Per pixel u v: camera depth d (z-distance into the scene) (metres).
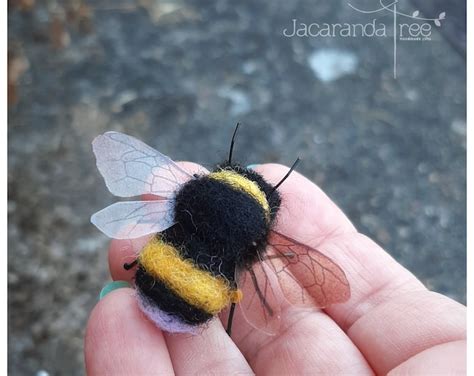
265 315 0.10
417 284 0.11
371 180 0.17
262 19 0.21
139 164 0.10
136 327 0.09
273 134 0.18
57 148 0.18
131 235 0.10
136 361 0.09
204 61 0.20
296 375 0.10
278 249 0.10
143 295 0.09
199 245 0.09
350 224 0.12
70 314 0.15
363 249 0.11
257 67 0.20
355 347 0.10
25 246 0.16
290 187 0.12
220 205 0.09
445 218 0.17
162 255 0.09
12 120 0.18
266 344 0.10
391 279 0.11
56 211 0.16
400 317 0.10
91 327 0.10
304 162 0.18
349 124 0.19
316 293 0.10
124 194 0.10
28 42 0.20
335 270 0.09
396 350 0.10
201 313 0.09
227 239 0.09
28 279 0.15
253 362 0.10
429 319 0.10
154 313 0.09
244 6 0.21
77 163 0.17
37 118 0.18
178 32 0.20
